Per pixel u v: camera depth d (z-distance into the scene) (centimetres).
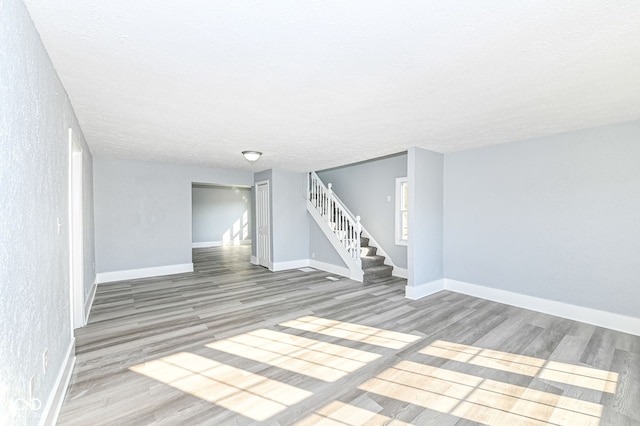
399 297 435
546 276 364
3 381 113
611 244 317
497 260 409
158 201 582
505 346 277
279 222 648
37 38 154
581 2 130
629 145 305
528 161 378
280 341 290
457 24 147
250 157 454
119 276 543
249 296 446
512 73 201
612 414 185
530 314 360
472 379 224
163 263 591
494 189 411
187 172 618
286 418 182
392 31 153
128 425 175
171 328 323
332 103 254
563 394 205
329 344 283
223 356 260
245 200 1223
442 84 217
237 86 220
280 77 206
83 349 272
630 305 305
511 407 192
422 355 261
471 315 358
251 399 201
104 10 135
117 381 221
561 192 351
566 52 174
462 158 446
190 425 176
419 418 182
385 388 213
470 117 292
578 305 339
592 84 217
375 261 582
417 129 333
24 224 138
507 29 151
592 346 276
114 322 340
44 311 168
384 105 259
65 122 231
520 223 386
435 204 454
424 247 436
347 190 680
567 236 347
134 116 288
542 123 312
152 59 181
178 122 307
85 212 377
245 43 164
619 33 154
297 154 476
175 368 240
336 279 557
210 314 367
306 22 145
